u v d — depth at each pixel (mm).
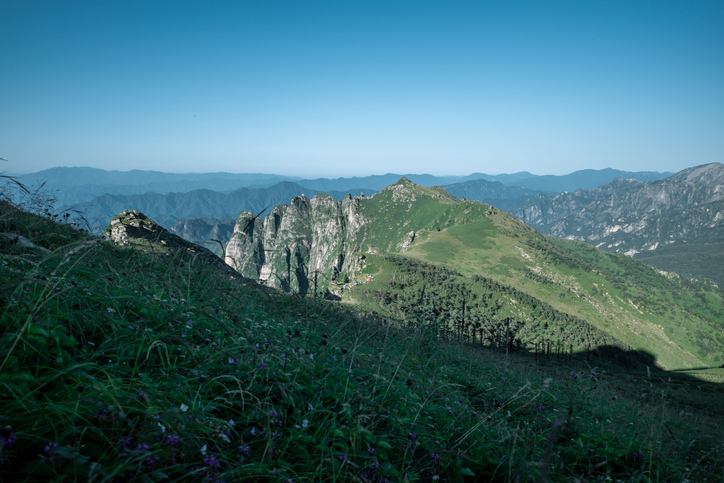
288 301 8789
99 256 6473
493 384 8086
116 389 2564
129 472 2146
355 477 2764
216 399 3020
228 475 2430
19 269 4078
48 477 1937
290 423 3354
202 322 4918
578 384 10359
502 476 3852
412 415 4348
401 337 8891
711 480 5586
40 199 7664
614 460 5254
